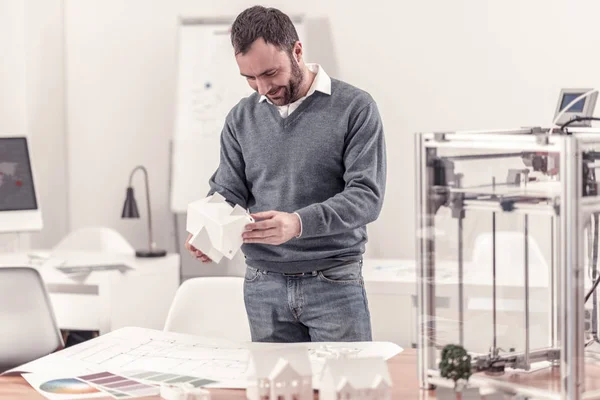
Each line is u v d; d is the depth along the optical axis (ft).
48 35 16.75
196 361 6.63
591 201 5.14
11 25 15.72
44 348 9.23
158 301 13.19
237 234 6.50
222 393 5.86
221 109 16.16
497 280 5.51
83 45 17.15
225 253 6.43
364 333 7.93
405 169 16.12
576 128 6.27
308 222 7.01
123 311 12.83
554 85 15.49
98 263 13.43
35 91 16.38
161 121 17.04
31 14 16.21
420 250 5.65
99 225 17.40
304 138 7.82
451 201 5.51
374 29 16.06
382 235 16.33
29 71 16.14
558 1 15.37
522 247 5.41
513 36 15.56
